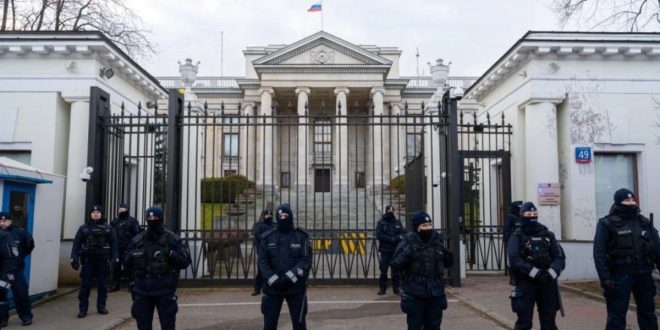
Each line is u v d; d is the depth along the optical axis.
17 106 12.06
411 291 5.33
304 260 5.63
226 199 24.03
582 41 11.73
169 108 10.77
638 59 12.09
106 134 11.23
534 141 11.98
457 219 10.59
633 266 5.63
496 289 10.20
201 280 10.58
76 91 12.05
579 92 11.96
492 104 14.77
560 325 7.08
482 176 13.34
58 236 9.98
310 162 36.56
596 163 12.12
